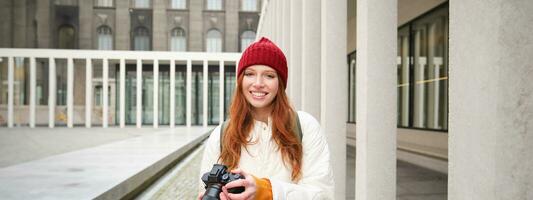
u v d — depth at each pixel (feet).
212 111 101.04
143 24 137.08
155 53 89.35
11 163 29.58
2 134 62.69
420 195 19.45
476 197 6.32
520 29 5.83
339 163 19.30
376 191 13.76
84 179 18.39
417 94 33.04
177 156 33.22
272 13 49.08
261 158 5.44
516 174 5.81
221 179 4.53
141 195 21.01
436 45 29.63
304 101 25.27
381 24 13.82
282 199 4.67
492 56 5.90
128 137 56.70
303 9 25.82
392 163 13.80
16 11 128.67
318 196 5.04
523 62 5.82
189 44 138.82
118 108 103.09
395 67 13.85
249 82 5.36
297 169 5.34
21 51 85.35
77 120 102.68
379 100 13.78
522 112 5.83
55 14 131.03
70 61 86.99
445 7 28.17
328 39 19.36
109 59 91.71
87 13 132.26
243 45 143.02
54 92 87.25
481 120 6.19
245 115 5.56
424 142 30.55
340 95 19.40
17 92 110.52
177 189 22.56
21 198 14.38
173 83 89.86
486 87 6.06
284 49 34.78
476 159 6.33
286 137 5.32
